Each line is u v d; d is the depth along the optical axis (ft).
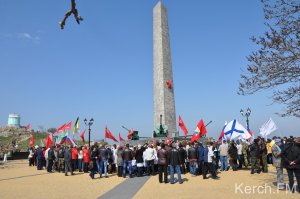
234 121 72.64
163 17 138.10
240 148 70.23
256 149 60.08
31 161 100.12
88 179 59.11
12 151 164.14
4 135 288.10
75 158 74.23
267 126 72.90
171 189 43.96
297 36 39.32
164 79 131.44
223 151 67.41
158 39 135.54
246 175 57.67
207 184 47.85
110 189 45.57
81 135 96.37
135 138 129.49
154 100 134.00
